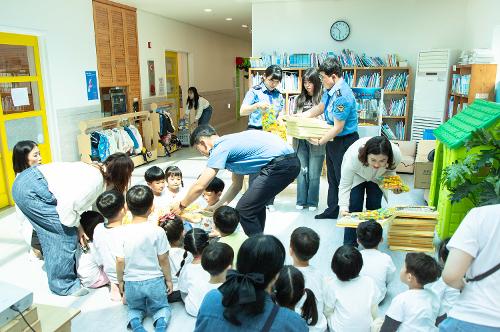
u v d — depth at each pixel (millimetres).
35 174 2730
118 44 6848
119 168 3051
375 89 5605
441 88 5891
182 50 9500
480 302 1394
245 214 2756
